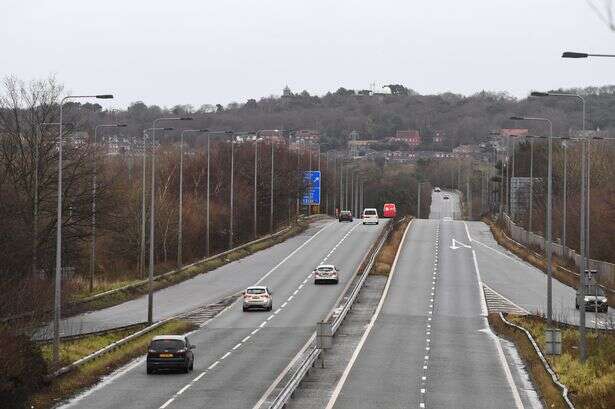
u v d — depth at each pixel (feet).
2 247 432.25
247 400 274.16
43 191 521.24
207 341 403.54
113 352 358.23
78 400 274.98
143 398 277.64
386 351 377.71
